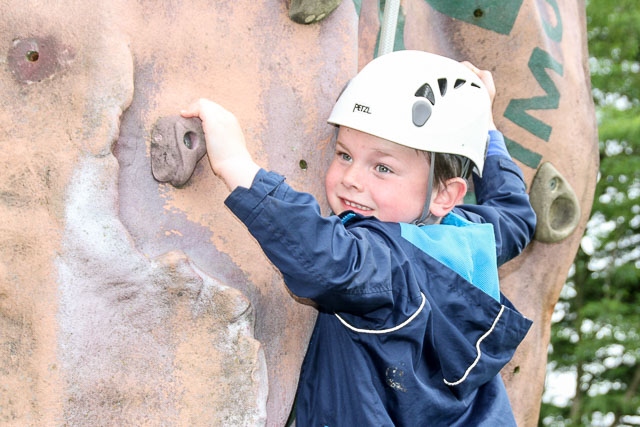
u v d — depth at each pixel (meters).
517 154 2.71
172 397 1.52
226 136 1.55
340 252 1.52
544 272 2.81
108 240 1.47
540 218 2.70
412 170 1.73
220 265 1.62
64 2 1.52
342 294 1.53
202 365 1.54
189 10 1.64
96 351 1.46
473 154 1.79
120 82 1.50
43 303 1.44
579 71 2.90
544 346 2.88
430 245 1.72
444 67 1.77
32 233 1.45
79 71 1.50
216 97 1.66
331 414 1.69
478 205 2.18
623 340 8.30
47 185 1.46
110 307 1.47
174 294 1.52
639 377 8.55
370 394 1.63
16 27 1.50
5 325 1.46
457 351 1.72
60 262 1.45
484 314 1.74
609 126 8.13
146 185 1.55
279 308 1.72
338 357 1.69
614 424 8.73
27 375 1.43
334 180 1.76
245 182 1.53
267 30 1.74
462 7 2.60
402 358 1.63
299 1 1.74
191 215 1.60
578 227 2.89
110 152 1.49
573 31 2.93
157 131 1.56
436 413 1.71
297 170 1.77
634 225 8.95
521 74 2.67
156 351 1.51
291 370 1.74
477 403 1.84
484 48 2.63
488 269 1.83
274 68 1.75
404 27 2.38
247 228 1.55
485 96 1.85
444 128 1.73
